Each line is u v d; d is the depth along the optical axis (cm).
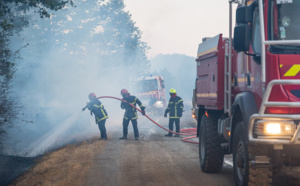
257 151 593
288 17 569
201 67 926
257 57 598
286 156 613
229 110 751
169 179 795
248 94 624
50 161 1059
